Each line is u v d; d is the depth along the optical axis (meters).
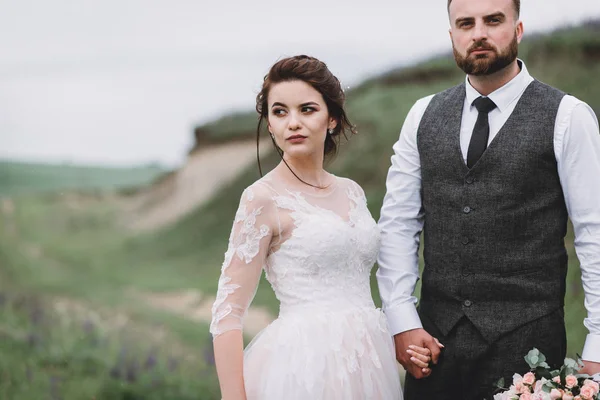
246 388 2.64
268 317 8.89
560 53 11.95
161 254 15.49
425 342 2.85
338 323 2.64
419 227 2.98
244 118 21.69
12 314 7.60
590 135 2.63
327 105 2.75
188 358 6.24
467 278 2.77
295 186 2.75
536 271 2.71
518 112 2.73
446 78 14.32
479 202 2.73
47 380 5.21
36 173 37.94
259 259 2.63
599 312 2.63
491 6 2.65
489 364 2.75
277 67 2.71
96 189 25.20
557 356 2.73
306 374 2.56
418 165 2.95
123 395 4.98
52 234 20.27
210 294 11.26
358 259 2.76
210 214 16.12
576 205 2.66
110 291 12.55
